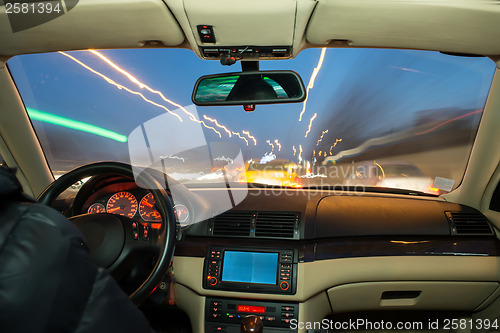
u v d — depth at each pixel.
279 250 2.46
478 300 2.50
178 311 2.97
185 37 2.13
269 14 1.81
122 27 2.01
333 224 2.56
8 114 2.59
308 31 2.04
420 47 2.22
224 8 1.78
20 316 0.64
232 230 2.57
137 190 2.35
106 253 1.50
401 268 2.42
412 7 1.79
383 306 2.56
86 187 2.14
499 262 2.42
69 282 0.70
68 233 0.74
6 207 0.72
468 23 1.89
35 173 2.88
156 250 1.64
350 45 2.23
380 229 2.54
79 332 0.70
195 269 2.49
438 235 2.54
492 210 2.65
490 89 2.35
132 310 0.81
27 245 0.69
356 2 1.76
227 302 2.45
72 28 2.03
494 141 2.45
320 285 2.40
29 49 2.29
